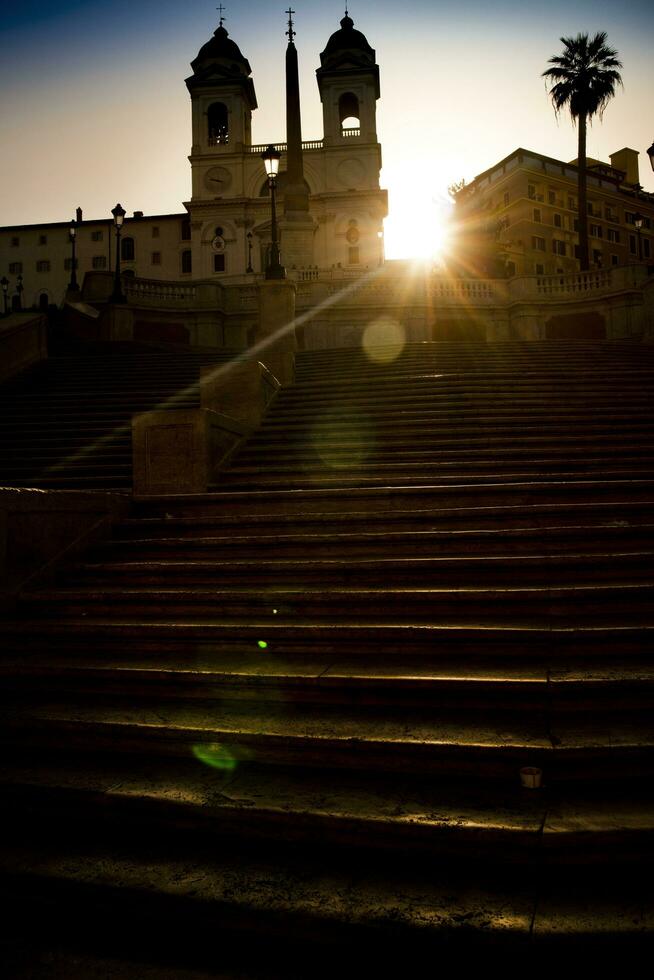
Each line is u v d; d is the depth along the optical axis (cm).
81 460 1035
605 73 3731
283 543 671
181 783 386
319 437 1062
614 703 417
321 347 2634
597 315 2553
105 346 2066
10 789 392
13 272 8119
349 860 338
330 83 6719
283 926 301
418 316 2642
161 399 1315
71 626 550
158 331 2570
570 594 526
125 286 2564
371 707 441
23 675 504
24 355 1587
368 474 909
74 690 489
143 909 320
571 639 474
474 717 421
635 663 453
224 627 521
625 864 321
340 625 512
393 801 356
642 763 371
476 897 308
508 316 2694
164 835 368
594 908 298
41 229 8088
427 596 534
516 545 631
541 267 6981
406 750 385
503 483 820
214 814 359
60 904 333
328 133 6694
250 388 1130
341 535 660
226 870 335
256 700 459
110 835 373
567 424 1060
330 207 6631
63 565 671
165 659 509
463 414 1100
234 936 309
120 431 1144
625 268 2469
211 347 2161
